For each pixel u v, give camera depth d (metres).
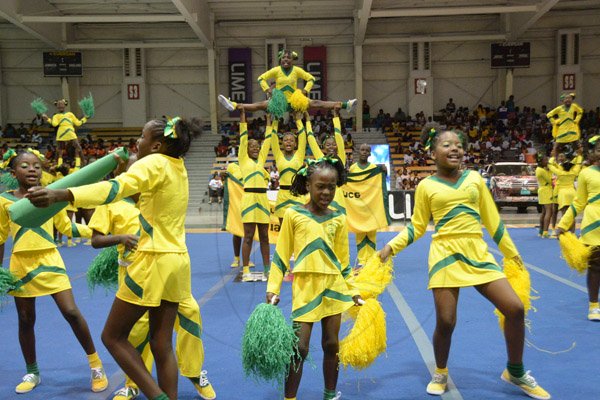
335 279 3.45
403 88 28.45
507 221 16.55
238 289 7.32
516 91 28.27
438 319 3.74
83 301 6.84
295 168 7.72
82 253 11.48
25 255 4.01
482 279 3.65
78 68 27.14
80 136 27.47
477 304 6.35
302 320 3.37
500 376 4.09
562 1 26.20
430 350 4.72
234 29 27.86
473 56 28.12
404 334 5.18
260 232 7.95
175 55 28.55
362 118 27.28
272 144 7.86
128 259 3.60
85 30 28.16
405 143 25.97
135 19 22.39
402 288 7.27
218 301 6.57
